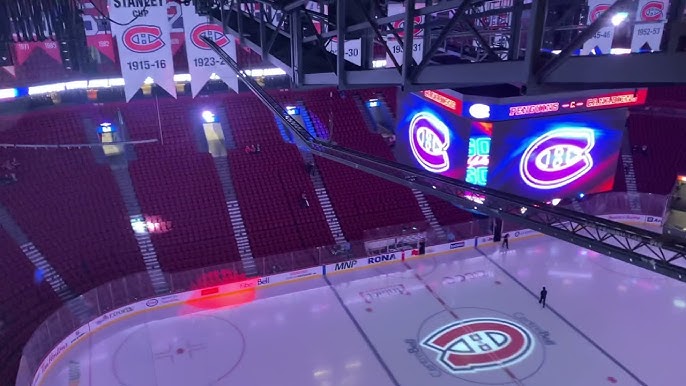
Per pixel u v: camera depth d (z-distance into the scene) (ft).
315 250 97.66
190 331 80.02
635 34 70.90
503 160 84.23
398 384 67.92
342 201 116.88
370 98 148.77
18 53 87.92
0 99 109.50
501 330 79.92
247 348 75.61
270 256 94.53
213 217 106.22
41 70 109.29
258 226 106.73
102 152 113.19
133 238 97.25
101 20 78.54
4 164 100.01
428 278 97.35
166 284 88.74
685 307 85.66
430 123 94.99
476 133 82.89
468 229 109.70
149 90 131.13
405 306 87.40
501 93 86.48
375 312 85.66
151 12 79.10
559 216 28.96
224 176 116.26
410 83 23.18
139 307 84.74
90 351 74.74
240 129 129.70
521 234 113.80
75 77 112.16
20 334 73.67
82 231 94.63
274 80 141.59
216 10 56.44
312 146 31.76
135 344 76.59
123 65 79.71
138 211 103.24
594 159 92.02
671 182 132.67
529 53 16.40
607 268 99.76
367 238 107.34
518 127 83.15
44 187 99.76
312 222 110.42
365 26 25.36
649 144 141.90
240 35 45.06
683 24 12.79
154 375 69.41
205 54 87.92
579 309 85.56
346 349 75.51
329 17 34.19
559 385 67.51
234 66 38.42
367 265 101.96
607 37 72.13
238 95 137.59
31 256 86.07
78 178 104.88
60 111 117.91
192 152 120.16
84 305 78.59
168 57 81.82
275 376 69.36
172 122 125.90
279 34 43.39
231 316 84.33
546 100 83.61
